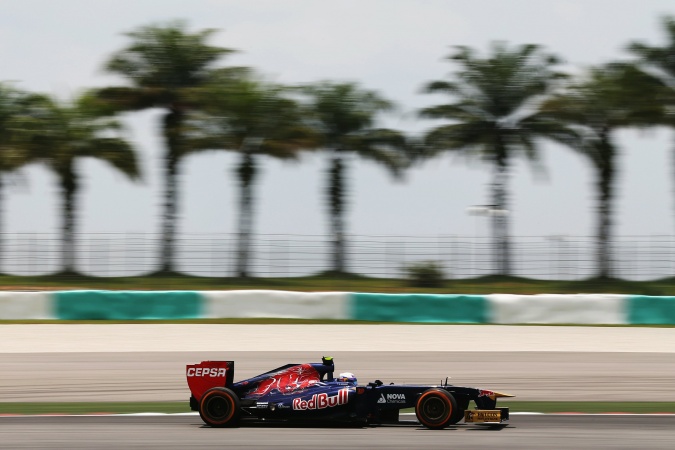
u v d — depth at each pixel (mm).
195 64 111812
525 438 30984
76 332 68562
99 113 112812
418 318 76625
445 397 32094
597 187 108000
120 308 76625
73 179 114000
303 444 29672
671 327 74750
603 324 76062
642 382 47406
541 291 92375
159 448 29469
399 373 50062
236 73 112000
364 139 118938
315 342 63500
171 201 112812
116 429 33375
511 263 97250
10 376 49469
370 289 93438
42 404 40844
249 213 110000
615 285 94062
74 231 114312
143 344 62500
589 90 105562
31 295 76188
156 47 111812
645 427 33750
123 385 46500
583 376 49344
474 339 65562
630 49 102312
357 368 51781
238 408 32938
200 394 33750
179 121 112375
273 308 77750
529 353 58531
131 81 112438
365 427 32906
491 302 76250
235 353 58125
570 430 32844
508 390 44781
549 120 107125
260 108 108938
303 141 109562
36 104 113062
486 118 109000
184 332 68875
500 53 109188
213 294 77375
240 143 108625
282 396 32969
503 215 96688
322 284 96625
